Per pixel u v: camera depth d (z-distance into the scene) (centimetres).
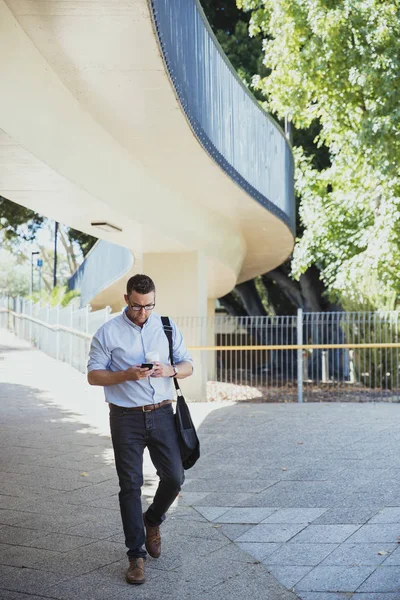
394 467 828
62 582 493
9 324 3528
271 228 1936
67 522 631
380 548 552
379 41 1666
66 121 873
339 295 2177
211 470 843
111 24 668
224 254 1880
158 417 512
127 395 508
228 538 591
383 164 1744
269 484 770
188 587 486
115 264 2238
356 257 2025
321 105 1927
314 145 2780
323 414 1260
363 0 1672
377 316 1878
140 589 482
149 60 752
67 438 1019
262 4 2123
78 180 931
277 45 1861
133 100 882
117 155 1084
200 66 1055
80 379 1714
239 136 1366
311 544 570
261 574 509
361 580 491
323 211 2250
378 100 1714
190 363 530
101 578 501
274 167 1703
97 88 848
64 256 7588
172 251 1645
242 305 3931
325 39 1728
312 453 921
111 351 514
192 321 1639
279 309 3766
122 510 505
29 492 733
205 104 1087
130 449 508
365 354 1864
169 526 627
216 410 1327
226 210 1650
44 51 742
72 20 662
